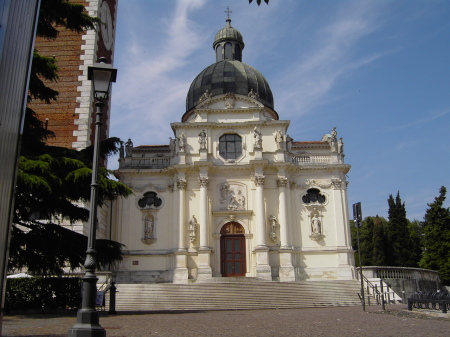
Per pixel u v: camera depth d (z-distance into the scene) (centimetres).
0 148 443
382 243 5903
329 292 3388
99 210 3856
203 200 4203
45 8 2128
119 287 3188
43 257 2136
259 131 4456
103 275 3228
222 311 2667
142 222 4275
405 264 5778
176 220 4225
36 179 1789
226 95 4541
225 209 4278
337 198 4322
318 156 4484
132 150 4653
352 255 4200
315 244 4225
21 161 1856
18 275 2678
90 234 1152
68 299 2175
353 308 2712
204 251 4066
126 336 1283
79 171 1998
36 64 2166
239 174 4366
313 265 4172
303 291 3359
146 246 4225
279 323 1733
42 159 1973
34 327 1500
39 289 2161
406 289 3688
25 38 507
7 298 2112
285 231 4144
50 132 2378
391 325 1573
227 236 4256
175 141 4444
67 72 3434
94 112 3559
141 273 4141
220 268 4169
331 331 1422
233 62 5025
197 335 1320
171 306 2972
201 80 4966
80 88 3400
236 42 5344
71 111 3353
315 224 4238
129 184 4359
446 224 5491
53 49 3488
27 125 2200
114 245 2275
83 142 3291
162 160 4481
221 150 4444
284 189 4253
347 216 4303
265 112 4812
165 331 1430
